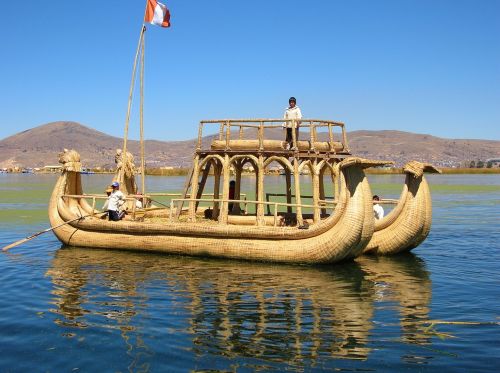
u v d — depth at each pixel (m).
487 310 11.73
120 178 22.11
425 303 12.34
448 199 43.56
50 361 9.24
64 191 20.52
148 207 23.66
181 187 66.38
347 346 9.70
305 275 15.07
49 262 17.06
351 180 15.42
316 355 9.31
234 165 20.80
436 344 9.74
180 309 11.95
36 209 33.88
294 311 11.77
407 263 16.80
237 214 20.83
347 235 15.26
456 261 17.16
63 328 10.80
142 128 21.88
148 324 10.98
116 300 12.70
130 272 15.52
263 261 16.56
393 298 12.77
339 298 12.77
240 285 13.98
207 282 14.30
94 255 18.16
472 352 9.36
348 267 16.16
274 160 17.75
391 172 132.12
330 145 18.44
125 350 9.65
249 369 8.77
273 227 16.48
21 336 10.40
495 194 50.03
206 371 8.73
